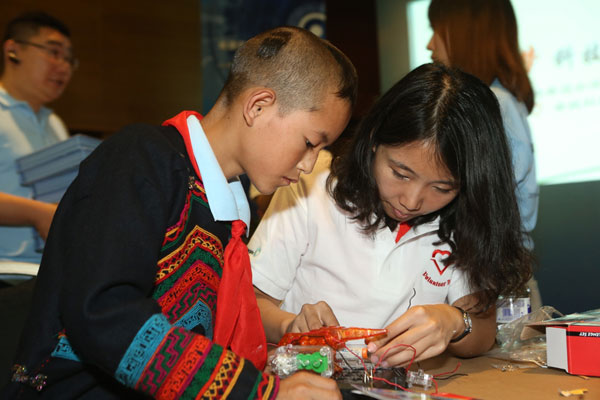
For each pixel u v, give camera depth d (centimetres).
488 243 138
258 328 113
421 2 402
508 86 197
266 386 85
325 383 89
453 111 124
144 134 100
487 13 198
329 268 152
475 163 128
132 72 445
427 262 151
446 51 207
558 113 326
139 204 90
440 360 137
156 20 453
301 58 110
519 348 140
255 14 381
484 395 103
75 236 87
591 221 304
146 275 87
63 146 192
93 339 80
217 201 107
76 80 424
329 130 112
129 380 82
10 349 110
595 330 117
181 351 83
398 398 92
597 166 316
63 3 418
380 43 417
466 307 149
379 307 149
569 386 109
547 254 304
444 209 146
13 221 187
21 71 253
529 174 199
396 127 124
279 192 159
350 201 144
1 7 391
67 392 95
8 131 242
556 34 328
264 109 109
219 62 381
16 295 117
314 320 127
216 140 112
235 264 108
